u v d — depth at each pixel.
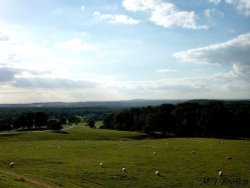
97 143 89.06
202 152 68.31
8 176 38.34
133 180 44.53
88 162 55.88
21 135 115.31
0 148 74.12
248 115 155.88
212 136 153.12
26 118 186.62
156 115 161.88
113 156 63.00
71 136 120.44
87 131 142.62
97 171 48.72
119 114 183.88
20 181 36.84
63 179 43.09
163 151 70.38
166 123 160.50
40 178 42.38
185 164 55.22
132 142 93.12
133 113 184.00
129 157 61.84
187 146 79.50
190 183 43.69
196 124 155.88
